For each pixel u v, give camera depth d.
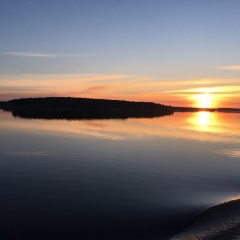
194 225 11.98
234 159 25.22
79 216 12.73
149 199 14.91
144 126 53.72
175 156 25.98
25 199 14.50
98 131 43.06
